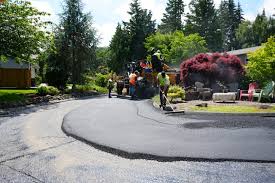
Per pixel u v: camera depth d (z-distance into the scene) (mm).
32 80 38750
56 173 5973
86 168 6145
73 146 7762
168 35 64188
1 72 32312
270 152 6441
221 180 5254
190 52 52250
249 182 5141
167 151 6719
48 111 14805
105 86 41844
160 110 12914
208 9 70188
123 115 12000
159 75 13391
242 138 7629
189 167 5883
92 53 30672
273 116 10531
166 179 5402
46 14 21703
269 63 22156
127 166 6141
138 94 20688
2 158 6996
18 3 20734
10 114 13844
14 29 20406
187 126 9297
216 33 70625
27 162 6676
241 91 16594
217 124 9398
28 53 21703
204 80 20219
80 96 26344
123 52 68000
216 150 6688
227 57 21078
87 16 30547
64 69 28766
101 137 8242
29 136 9008
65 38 29469
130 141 7691
